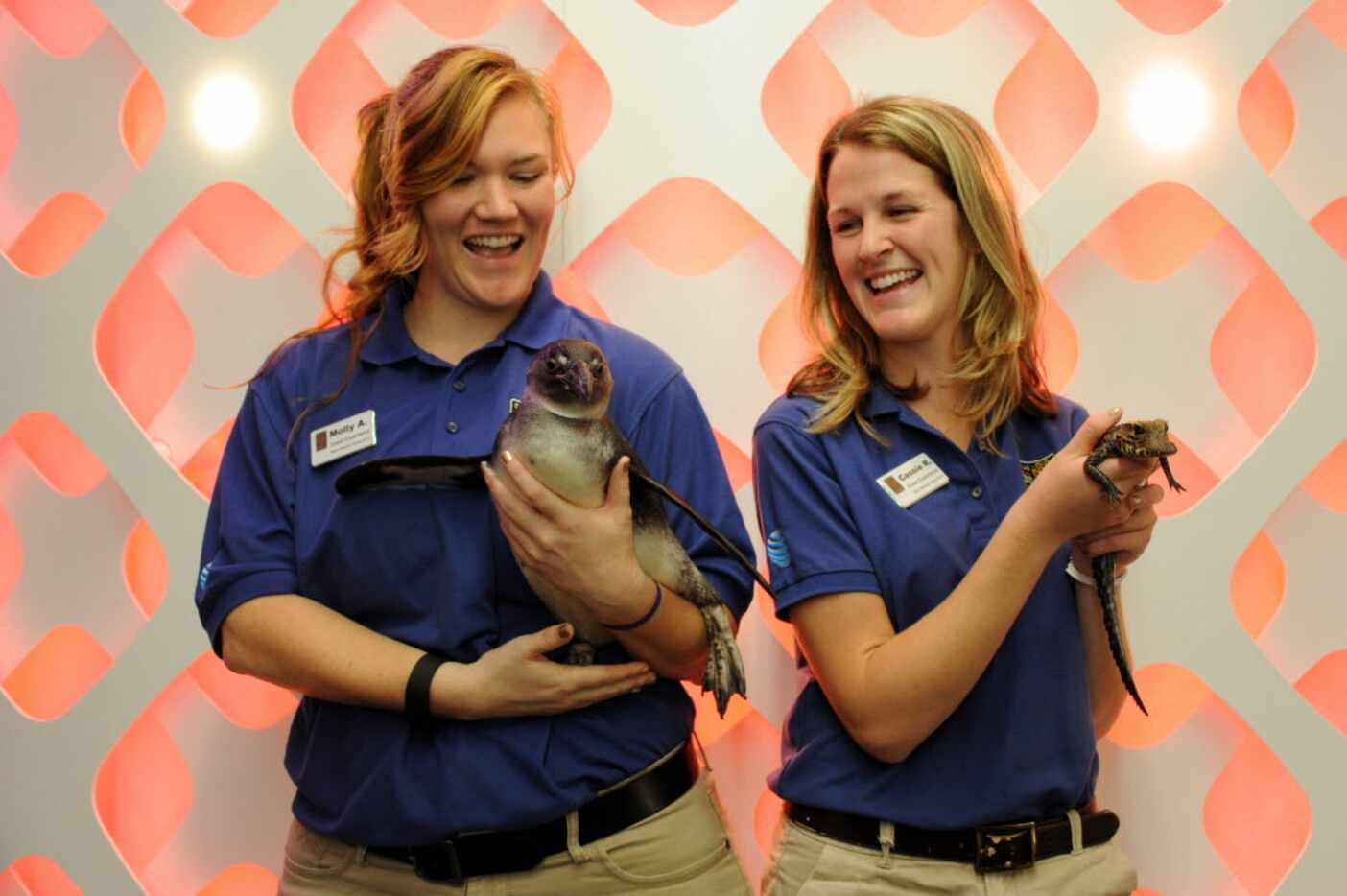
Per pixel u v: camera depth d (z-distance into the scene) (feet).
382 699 4.25
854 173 4.67
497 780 4.23
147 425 5.97
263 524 4.57
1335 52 5.71
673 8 5.94
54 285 5.73
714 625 4.30
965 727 4.40
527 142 4.45
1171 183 5.65
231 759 5.95
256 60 5.72
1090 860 4.46
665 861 4.37
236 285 5.93
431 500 4.39
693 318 5.90
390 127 4.58
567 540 4.02
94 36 5.97
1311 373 5.52
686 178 5.87
